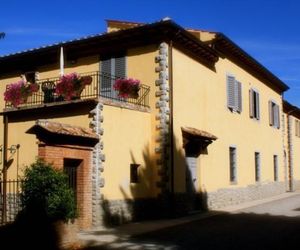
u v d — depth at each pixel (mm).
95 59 18391
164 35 16672
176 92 17312
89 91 18172
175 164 16875
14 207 14469
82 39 17875
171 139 16672
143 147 16219
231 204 21562
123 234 12680
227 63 22188
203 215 17156
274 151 28906
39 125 12641
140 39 17188
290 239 11617
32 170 11148
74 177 13789
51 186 10984
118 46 17766
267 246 10680
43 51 18984
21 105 17359
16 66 20609
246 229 13430
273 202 23000
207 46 18953
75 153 13539
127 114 15547
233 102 22500
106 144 14500
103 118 14438
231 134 22234
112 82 17625
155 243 11211
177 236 12258
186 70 18203
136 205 15562
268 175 27391
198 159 18828
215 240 11562
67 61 19062
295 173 34281
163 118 16469
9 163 16141
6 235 10531
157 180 16359
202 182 18875
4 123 16344
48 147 12695
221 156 20984
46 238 10430
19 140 16047
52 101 16906
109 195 14453
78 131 13508
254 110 25703
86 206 13711
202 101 19406
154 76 16812
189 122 18203
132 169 15734
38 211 10633
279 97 30922
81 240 11594
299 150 36000
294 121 35000
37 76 19797
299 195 28031
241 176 23156
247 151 24234
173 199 16469
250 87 25125
